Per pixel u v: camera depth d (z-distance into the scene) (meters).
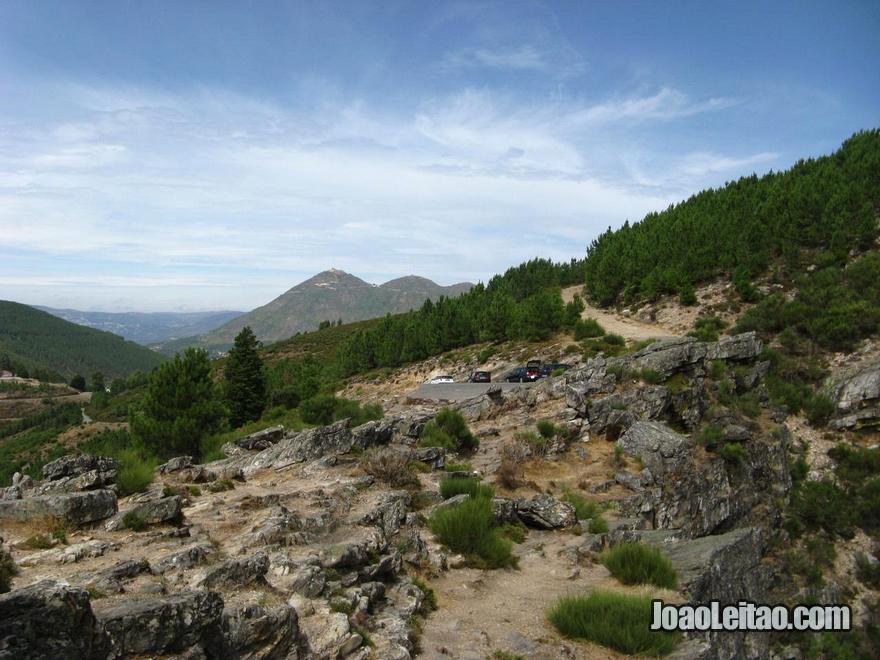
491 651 8.16
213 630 5.71
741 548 13.11
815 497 29.64
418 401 34.78
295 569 8.39
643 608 9.04
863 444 34.94
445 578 11.13
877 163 70.69
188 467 15.79
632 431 22.84
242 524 10.30
